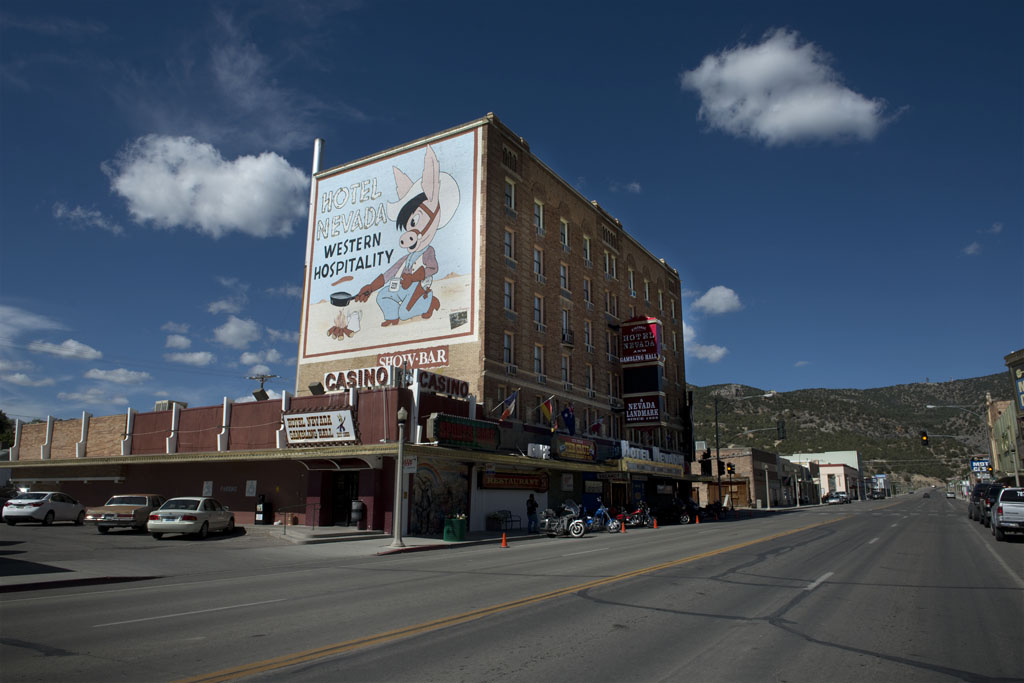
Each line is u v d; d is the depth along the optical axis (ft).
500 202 123.34
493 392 114.42
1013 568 52.70
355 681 20.52
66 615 32.27
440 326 119.03
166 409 118.42
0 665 22.58
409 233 126.93
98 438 122.52
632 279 178.60
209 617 31.35
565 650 24.63
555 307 138.51
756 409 556.51
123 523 87.35
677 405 195.83
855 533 93.04
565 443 123.54
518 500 116.06
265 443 101.19
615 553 65.21
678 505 150.51
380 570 52.95
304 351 135.44
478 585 42.27
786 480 316.60
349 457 89.97
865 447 528.22
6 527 93.25
